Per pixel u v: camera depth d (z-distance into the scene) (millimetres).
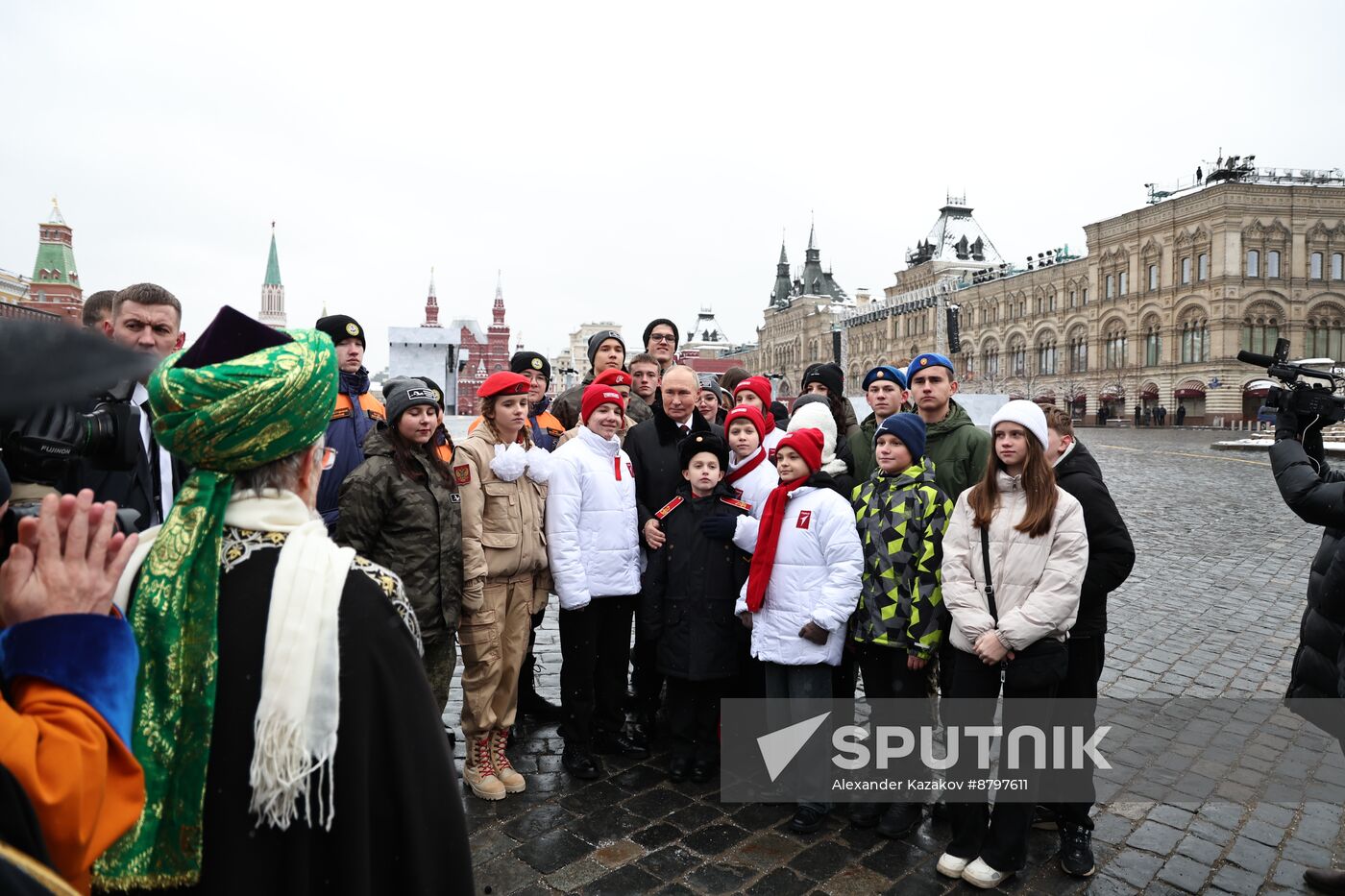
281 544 1179
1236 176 46125
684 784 3832
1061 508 3010
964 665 3143
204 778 1064
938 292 68562
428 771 1180
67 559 1021
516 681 3818
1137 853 3223
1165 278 48625
